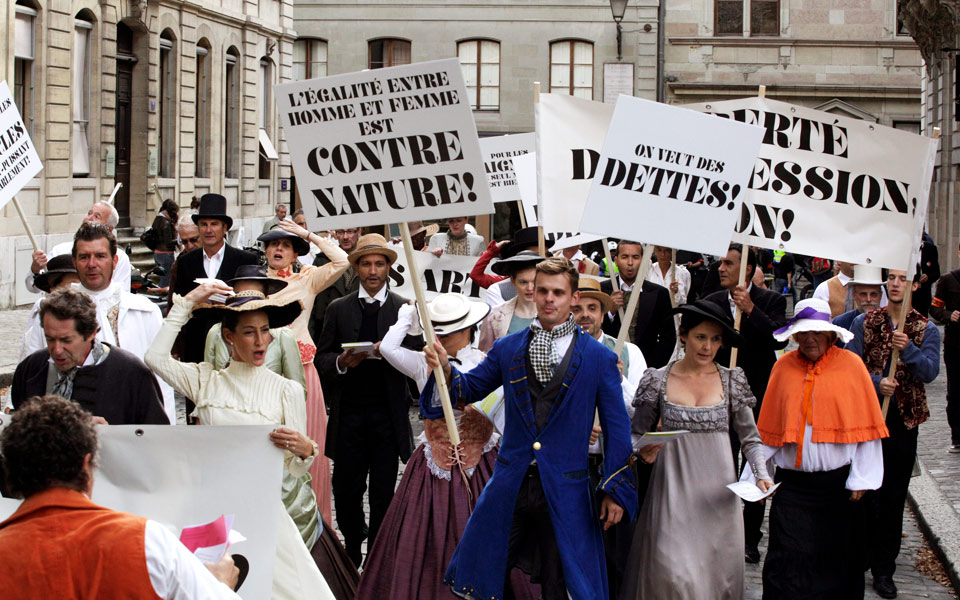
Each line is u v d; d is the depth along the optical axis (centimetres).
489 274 1039
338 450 743
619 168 609
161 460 491
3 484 432
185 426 491
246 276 683
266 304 559
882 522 720
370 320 777
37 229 2269
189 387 563
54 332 518
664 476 592
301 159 578
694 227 616
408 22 4188
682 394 603
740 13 4138
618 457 548
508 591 607
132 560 334
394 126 571
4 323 1891
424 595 609
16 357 1513
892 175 757
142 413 541
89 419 355
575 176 758
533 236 966
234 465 493
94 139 2519
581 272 962
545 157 758
